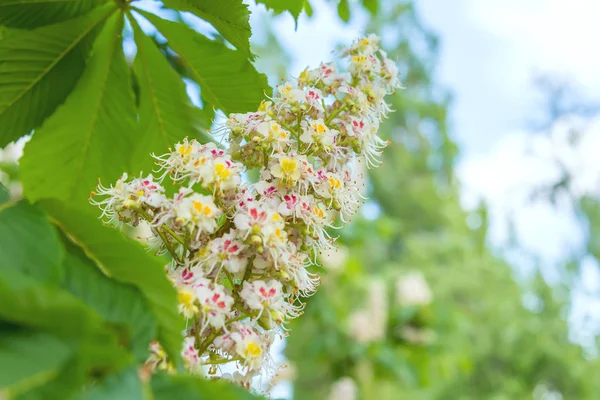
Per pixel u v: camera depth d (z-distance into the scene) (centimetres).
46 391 30
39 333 31
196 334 44
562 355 418
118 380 32
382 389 146
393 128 572
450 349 157
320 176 49
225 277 47
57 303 31
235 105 61
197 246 46
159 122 63
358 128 52
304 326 149
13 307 31
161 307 38
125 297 37
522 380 417
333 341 141
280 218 45
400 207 521
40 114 59
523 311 458
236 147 50
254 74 60
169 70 61
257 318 45
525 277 493
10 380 29
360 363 144
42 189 61
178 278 44
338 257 136
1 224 35
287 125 51
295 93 51
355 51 55
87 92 60
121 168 62
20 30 56
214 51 59
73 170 61
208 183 46
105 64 60
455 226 519
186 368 41
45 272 34
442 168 590
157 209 47
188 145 48
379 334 143
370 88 54
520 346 417
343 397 135
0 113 58
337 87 54
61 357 31
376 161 53
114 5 58
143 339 37
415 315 149
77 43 57
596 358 432
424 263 441
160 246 48
